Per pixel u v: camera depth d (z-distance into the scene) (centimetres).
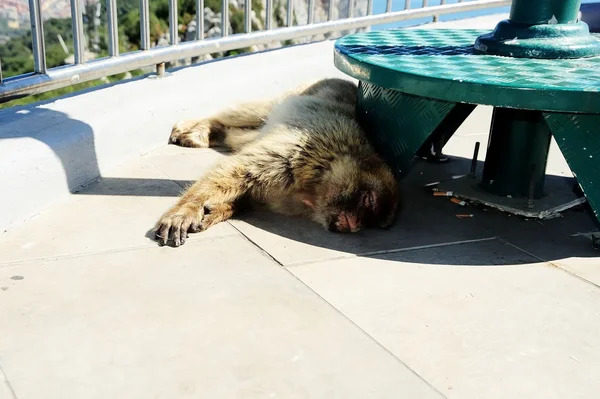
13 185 149
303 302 129
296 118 180
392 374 112
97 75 188
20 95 166
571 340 123
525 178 174
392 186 166
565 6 165
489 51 171
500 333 123
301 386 109
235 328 121
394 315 127
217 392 108
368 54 170
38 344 115
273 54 254
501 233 161
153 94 203
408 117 163
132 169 184
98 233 150
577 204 174
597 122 145
